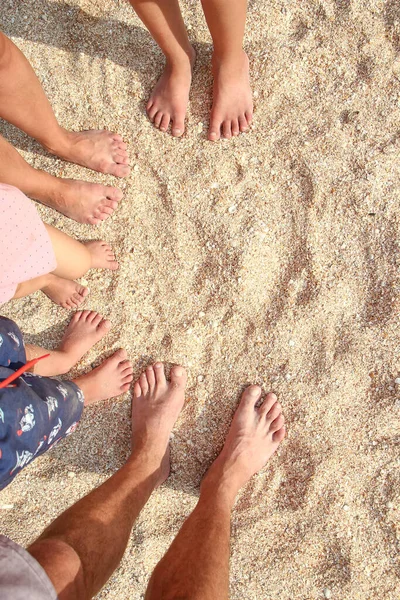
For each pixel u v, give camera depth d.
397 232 1.91
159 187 2.00
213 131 1.96
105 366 1.96
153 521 1.96
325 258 1.94
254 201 1.96
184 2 2.01
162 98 1.95
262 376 1.96
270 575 1.90
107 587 1.94
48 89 2.02
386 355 1.91
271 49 1.98
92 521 1.42
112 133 1.99
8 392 1.31
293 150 1.96
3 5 2.02
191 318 1.98
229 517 1.71
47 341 2.03
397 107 1.94
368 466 1.90
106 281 2.02
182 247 1.99
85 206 1.94
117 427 1.99
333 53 1.97
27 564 1.01
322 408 1.92
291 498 1.92
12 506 2.00
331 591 1.88
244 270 1.95
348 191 1.94
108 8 2.02
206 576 1.35
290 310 1.94
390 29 1.95
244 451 1.87
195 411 1.97
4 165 1.65
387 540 1.87
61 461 2.00
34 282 1.82
